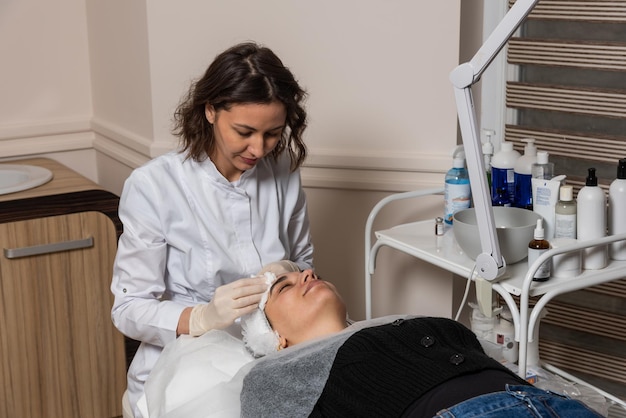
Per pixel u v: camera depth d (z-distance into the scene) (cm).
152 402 168
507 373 142
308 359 150
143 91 267
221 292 172
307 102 253
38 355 246
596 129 236
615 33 228
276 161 197
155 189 183
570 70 237
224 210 189
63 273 245
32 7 291
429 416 133
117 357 256
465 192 206
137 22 263
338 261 263
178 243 186
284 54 252
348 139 252
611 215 187
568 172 243
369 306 221
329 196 258
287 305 172
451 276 251
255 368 155
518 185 200
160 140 265
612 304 241
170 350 174
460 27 238
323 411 144
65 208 243
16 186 251
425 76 241
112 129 288
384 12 241
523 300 169
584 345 249
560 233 184
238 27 254
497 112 251
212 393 157
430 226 215
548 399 131
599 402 200
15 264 239
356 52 246
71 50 300
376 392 139
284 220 201
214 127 177
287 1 248
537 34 240
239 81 165
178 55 259
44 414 250
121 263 186
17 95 295
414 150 247
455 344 148
